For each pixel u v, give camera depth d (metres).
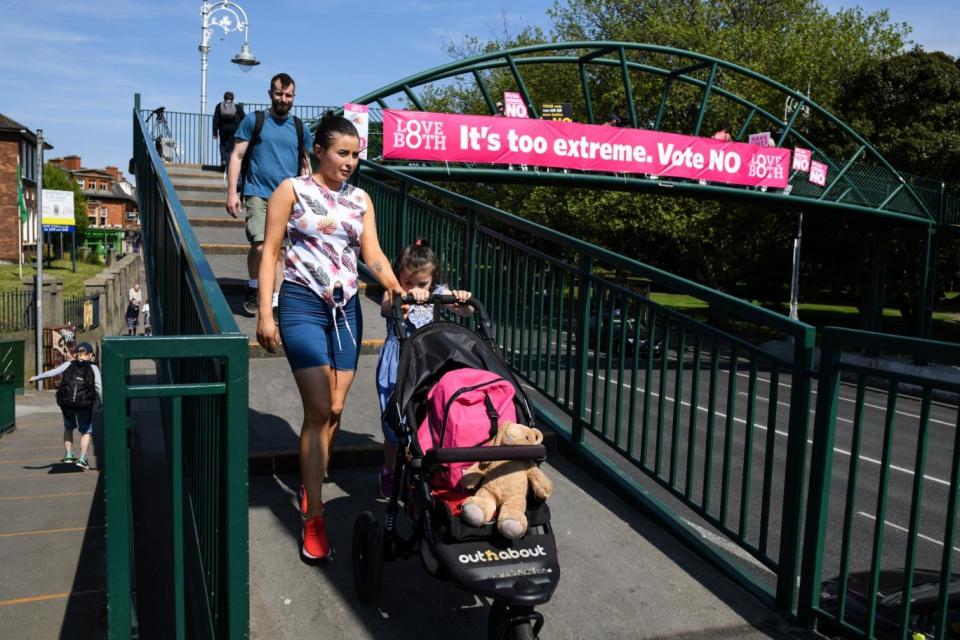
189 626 2.92
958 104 30.44
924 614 4.50
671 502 8.40
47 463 12.20
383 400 3.90
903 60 31.12
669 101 34.62
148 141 8.02
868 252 32.91
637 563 3.84
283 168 6.47
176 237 4.12
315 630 3.09
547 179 19.91
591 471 4.86
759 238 34.19
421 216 7.68
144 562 6.26
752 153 22.05
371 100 20.70
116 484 1.92
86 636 5.42
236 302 7.63
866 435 14.71
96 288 28.48
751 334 36.03
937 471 11.93
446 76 21.89
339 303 3.50
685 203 32.81
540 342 5.44
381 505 4.14
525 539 2.82
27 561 6.86
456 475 2.83
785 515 3.49
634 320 4.45
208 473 2.39
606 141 20.34
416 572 3.59
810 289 44.78
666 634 3.28
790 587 3.46
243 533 2.05
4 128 50.31
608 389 4.70
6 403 16.25
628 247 37.66
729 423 3.74
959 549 8.12
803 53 33.62
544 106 23.02
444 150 18.94
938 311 45.28
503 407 3.01
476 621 3.22
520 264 5.68
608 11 38.53
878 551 3.11
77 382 11.71
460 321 6.42
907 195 26.50
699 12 36.72
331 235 3.48
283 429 4.84
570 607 3.41
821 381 3.33
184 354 1.96
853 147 31.55
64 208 50.16
